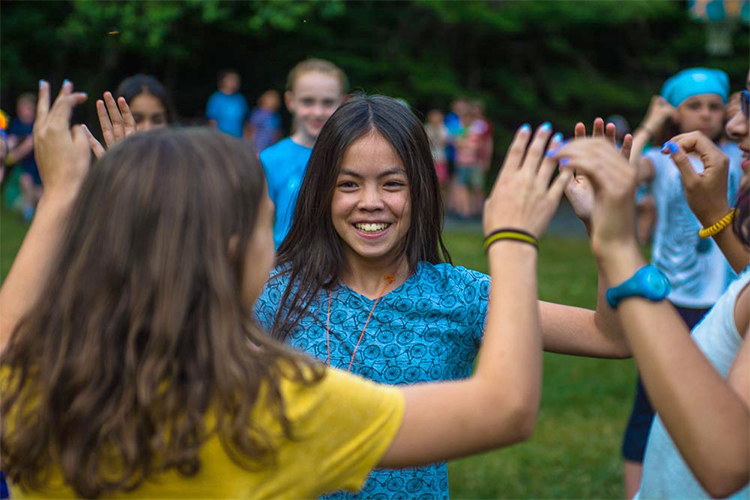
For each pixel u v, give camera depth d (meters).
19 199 13.93
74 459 1.25
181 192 1.29
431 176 2.32
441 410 1.31
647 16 19.11
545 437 4.68
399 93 18.81
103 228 1.29
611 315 1.97
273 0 15.73
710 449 1.26
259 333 1.35
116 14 16.30
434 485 2.15
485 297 2.26
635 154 1.87
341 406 1.30
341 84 4.17
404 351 2.20
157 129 1.38
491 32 19.61
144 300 1.25
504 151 19.41
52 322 1.29
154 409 1.25
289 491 1.30
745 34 18.70
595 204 1.38
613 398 5.42
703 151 2.05
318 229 2.29
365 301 2.25
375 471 2.11
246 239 1.33
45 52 19.34
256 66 19.77
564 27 19.97
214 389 1.25
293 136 4.19
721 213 2.05
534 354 1.32
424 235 2.31
